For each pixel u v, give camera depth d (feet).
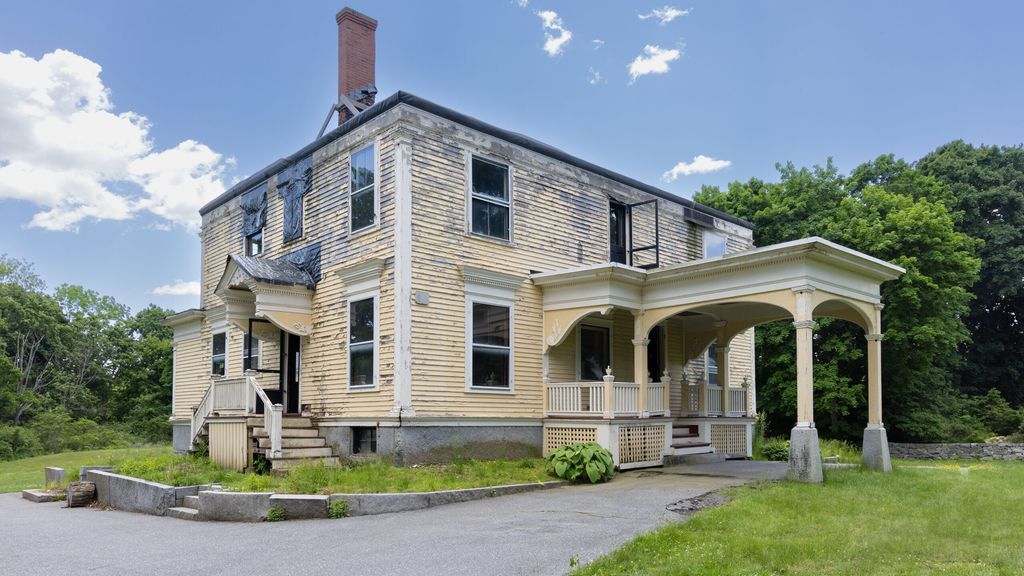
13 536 32.04
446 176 47.96
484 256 49.49
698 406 58.34
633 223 61.87
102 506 42.98
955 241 89.20
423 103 46.83
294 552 26.00
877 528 27.68
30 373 167.12
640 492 37.45
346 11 59.72
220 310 66.49
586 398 53.11
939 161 122.72
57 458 95.96
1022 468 59.98
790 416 97.91
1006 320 128.47
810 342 40.98
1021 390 124.47
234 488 37.24
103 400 178.50
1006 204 119.03
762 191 107.04
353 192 49.78
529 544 25.63
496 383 49.19
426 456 44.39
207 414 51.88
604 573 21.31
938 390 104.94
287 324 50.83
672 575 21.04
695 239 69.15
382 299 45.78
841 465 49.08
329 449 47.29
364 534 28.81
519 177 52.70
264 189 60.95
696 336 62.75
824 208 101.55
